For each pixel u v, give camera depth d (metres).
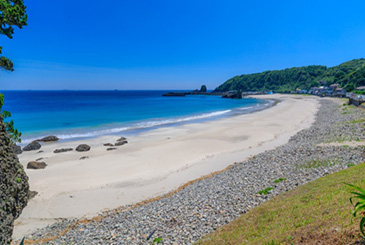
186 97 160.25
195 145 26.53
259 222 8.15
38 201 14.36
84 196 15.00
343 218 5.89
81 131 36.12
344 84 122.06
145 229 9.83
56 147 26.78
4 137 9.78
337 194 8.06
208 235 8.50
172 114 58.81
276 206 9.16
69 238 10.02
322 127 32.16
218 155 22.77
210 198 12.17
